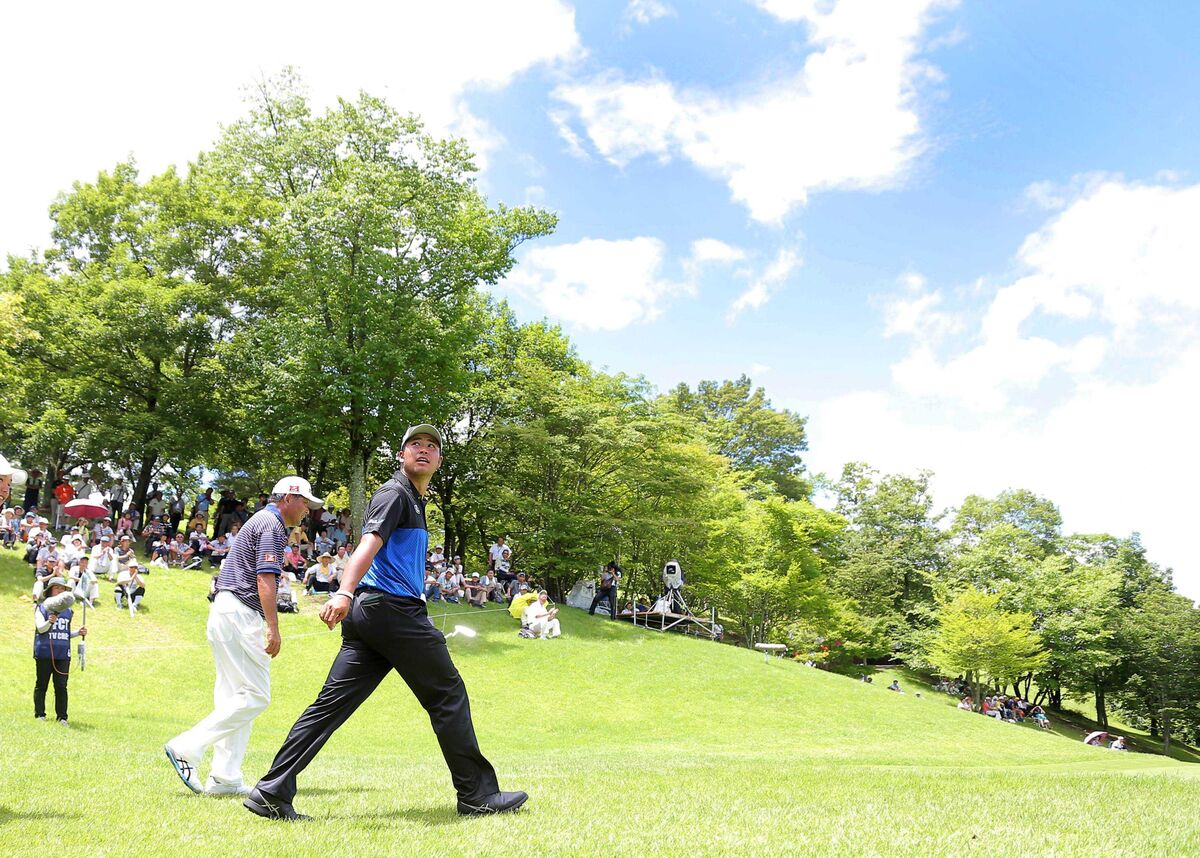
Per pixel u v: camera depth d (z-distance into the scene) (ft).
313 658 79.05
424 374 111.04
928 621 199.41
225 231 115.85
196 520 98.94
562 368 145.28
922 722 88.12
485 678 84.58
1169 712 183.52
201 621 80.89
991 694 185.06
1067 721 197.16
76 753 27.76
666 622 128.88
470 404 129.90
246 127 118.32
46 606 44.47
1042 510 227.61
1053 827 15.81
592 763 38.22
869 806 17.85
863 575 206.08
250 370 110.11
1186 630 185.88
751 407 257.14
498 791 16.79
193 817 15.33
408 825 14.97
